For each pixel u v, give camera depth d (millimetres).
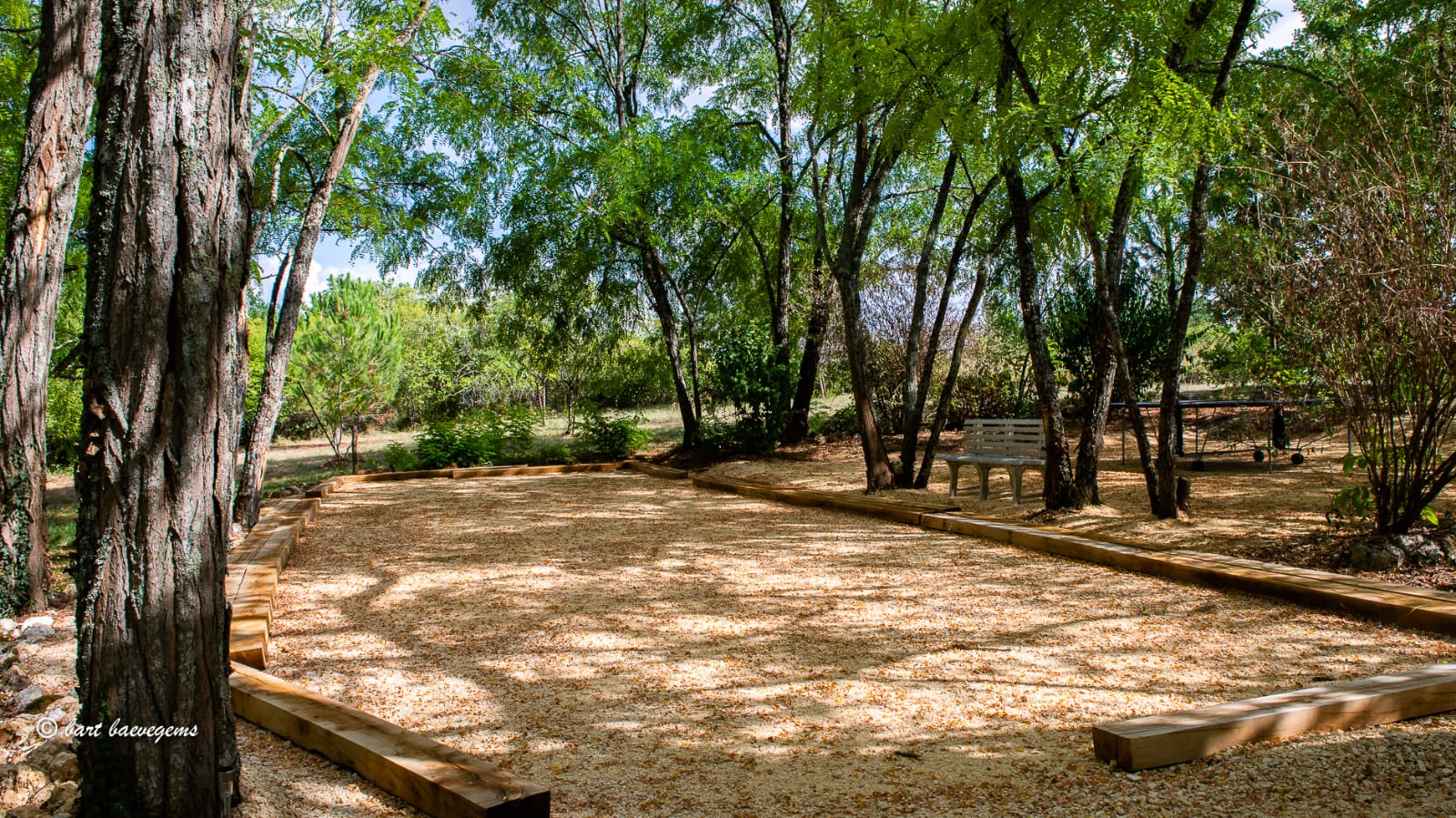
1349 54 8453
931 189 12742
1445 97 5348
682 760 3266
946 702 3789
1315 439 11914
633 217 13656
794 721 3631
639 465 13469
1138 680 3953
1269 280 5801
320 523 8992
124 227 2404
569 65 14250
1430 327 5004
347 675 4305
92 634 2441
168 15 2453
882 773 3096
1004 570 6172
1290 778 2795
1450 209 5020
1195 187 6664
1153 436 13227
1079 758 3098
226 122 2574
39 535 5520
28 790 2898
